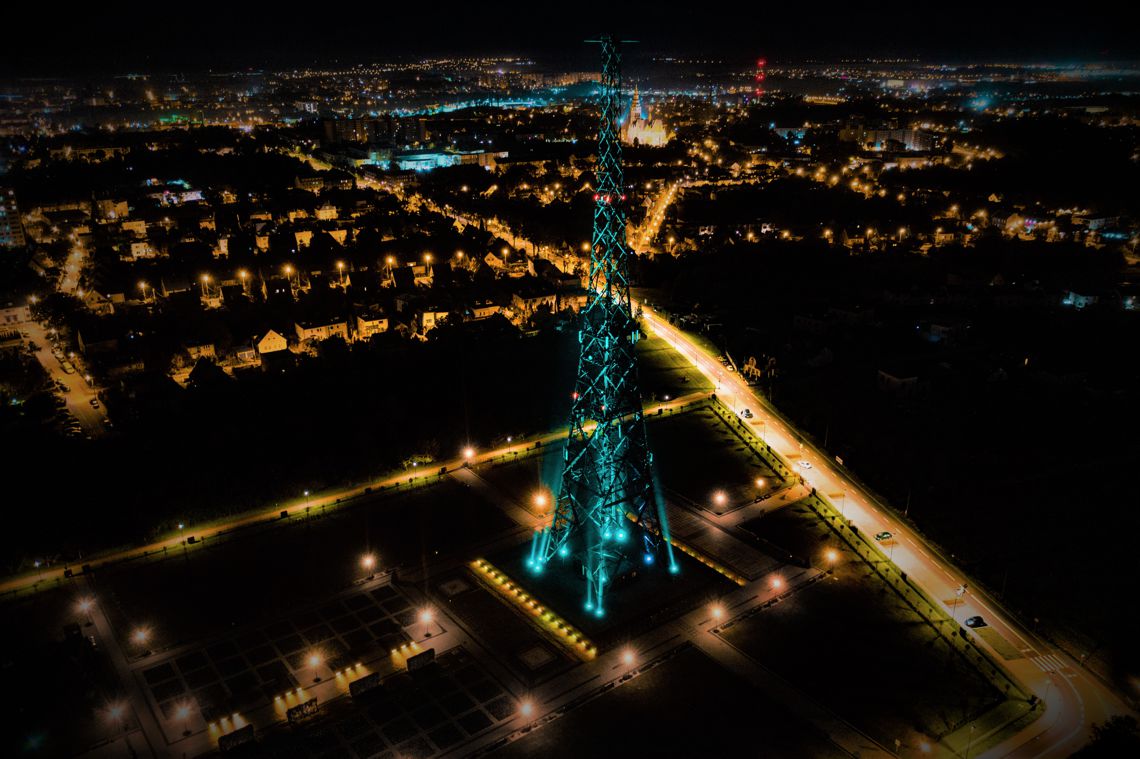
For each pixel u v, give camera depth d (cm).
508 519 16662
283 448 18838
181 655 12888
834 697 12012
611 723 11569
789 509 17188
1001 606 14325
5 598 14188
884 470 18975
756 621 13662
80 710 11800
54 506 16200
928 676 12488
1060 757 10938
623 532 15838
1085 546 16075
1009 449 19675
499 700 12019
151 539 15825
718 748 11125
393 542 15825
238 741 11100
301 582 14638
